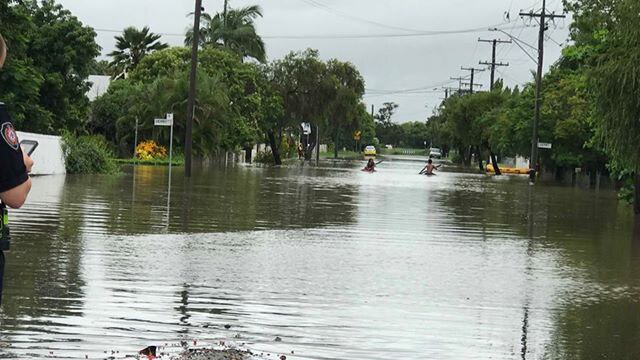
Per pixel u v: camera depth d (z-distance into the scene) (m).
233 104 83.44
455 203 36.66
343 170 76.75
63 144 42.81
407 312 12.34
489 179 70.44
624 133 30.05
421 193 43.19
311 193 39.06
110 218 23.03
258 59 102.50
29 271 14.15
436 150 182.00
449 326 11.54
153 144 70.12
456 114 108.56
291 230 22.61
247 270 15.45
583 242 22.81
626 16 29.08
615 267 18.02
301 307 12.34
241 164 84.56
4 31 43.81
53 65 57.78
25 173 5.82
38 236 18.55
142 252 16.95
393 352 10.01
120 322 10.84
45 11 58.78
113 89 79.94
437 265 17.23
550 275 16.58
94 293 12.58
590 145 41.59
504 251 20.12
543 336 11.20
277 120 95.62
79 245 17.47
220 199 32.25
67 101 57.78
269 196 35.62
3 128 5.72
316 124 99.44
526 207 36.50
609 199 45.47
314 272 15.60
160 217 24.09
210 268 15.43
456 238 22.47
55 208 24.91
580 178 69.44
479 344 10.60
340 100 96.88
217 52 86.06
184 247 18.09
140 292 12.84
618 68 29.39
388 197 38.53
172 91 71.50
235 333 10.58
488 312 12.60
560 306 13.34
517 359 9.96
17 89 45.97
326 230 22.98
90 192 31.77
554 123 70.44
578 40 41.66
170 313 11.50
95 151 45.78
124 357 9.20
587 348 10.60
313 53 97.88
